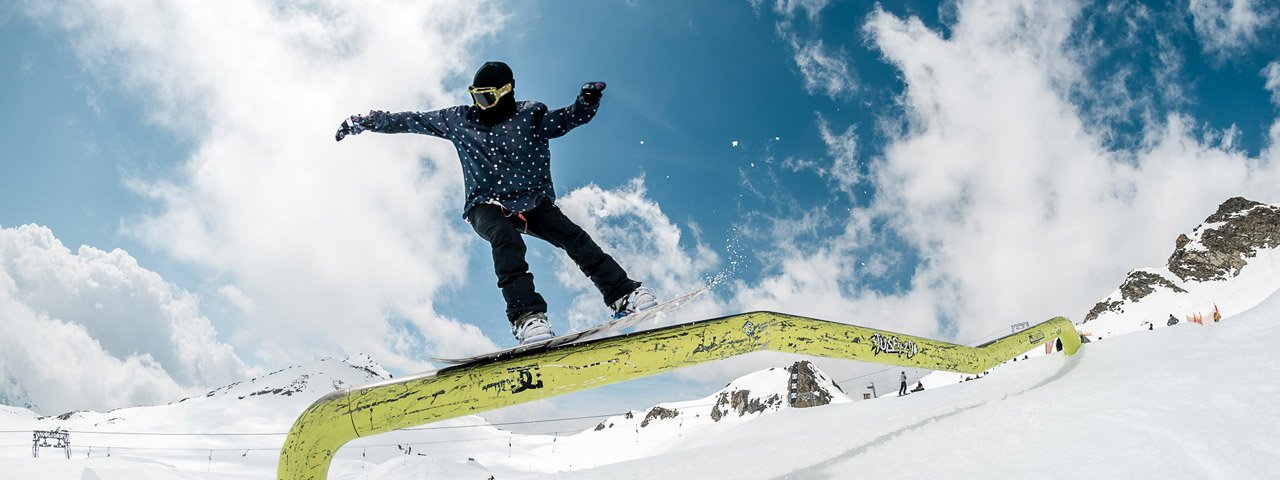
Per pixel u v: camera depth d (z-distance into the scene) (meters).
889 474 3.92
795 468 4.84
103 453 164.50
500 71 3.70
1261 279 101.50
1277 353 4.24
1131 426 3.50
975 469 3.57
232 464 173.12
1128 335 6.81
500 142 3.72
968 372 5.43
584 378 3.33
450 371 3.24
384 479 44.59
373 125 3.87
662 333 3.54
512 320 3.42
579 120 3.90
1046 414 4.03
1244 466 2.92
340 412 3.19
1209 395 3.64
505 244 3.50
